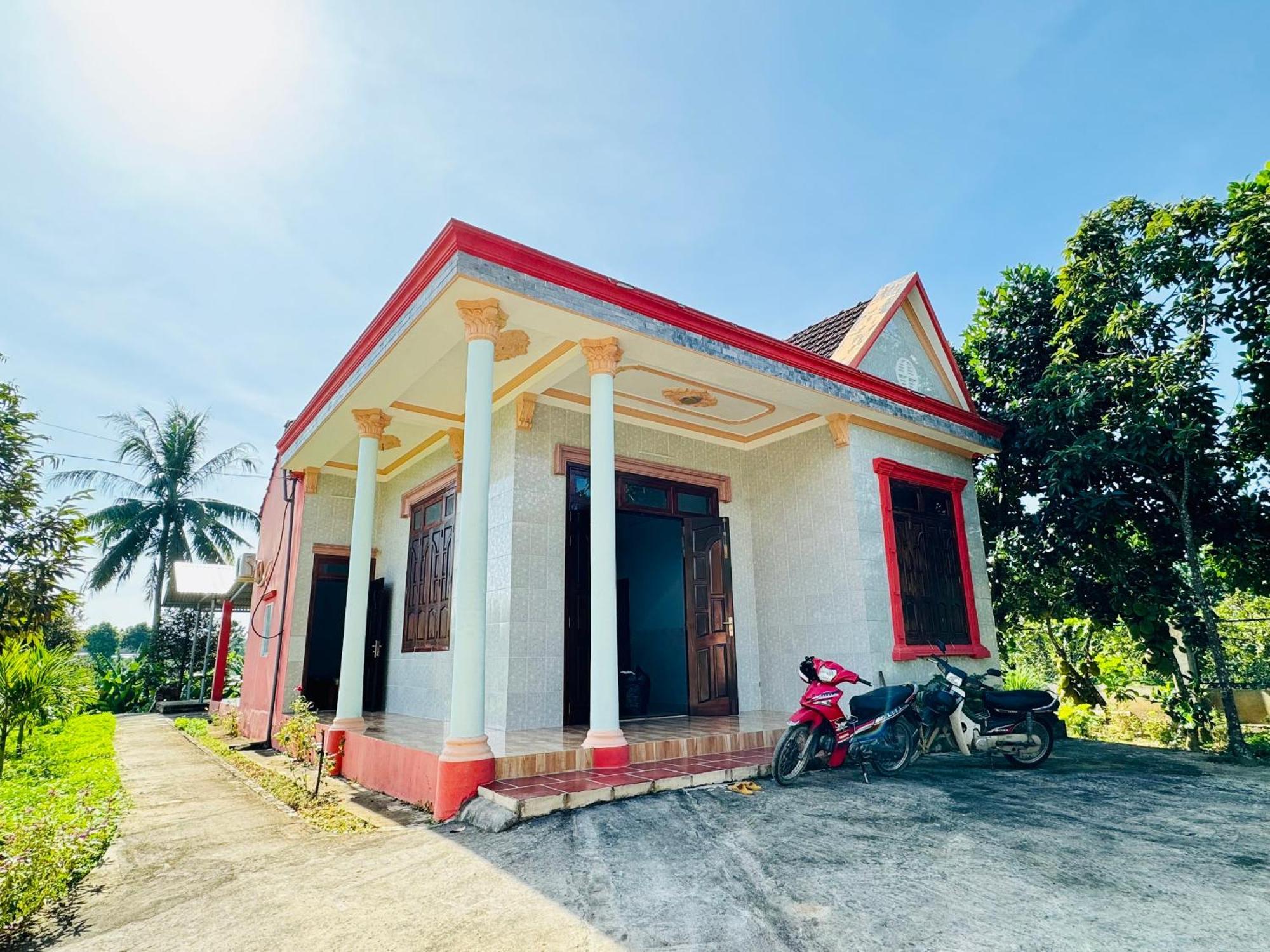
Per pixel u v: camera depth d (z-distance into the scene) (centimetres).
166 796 608
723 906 278
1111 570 800
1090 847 349
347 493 1030
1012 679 1130
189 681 2086
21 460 887
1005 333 970
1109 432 773
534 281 513
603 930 260
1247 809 430
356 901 303
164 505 2242
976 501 898
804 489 798
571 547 714
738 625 812
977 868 316
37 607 853
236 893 325
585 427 755
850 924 257
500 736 595
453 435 805
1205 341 702
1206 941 238
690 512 834
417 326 549
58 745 955
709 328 614
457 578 485
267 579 1103
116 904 318
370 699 959
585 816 417
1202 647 765
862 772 550
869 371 841
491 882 317
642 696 812
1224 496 744
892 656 716
